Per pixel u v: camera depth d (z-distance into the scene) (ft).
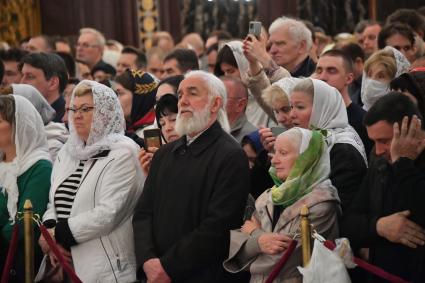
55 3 80.43
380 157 27.09
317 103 30.01
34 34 80.28
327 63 33.96
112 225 30.45
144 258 29.01
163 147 30.22
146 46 82.84
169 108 32.30
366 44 52.03
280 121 31.45
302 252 26.40
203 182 28.81
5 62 47.14
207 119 29.30
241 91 33.65
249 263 28.02
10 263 29.89
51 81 40.88
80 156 31.27
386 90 35.17
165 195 29.32
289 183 27.48
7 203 32.55
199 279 28.76
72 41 63.10
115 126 31.71
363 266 25.95
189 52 46.70
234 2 82.07
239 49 36.86
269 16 80.48
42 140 33.76
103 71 51.62
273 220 28.12
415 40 40.57
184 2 83.66
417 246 26.04
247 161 29.12
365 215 27.02
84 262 30.35
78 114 31.24
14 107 33.14
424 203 25.96
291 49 37.96
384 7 78.02
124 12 81.76
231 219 28.45
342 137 29.58
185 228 28.86
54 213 31.24
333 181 28.78
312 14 80.23
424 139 26.63
